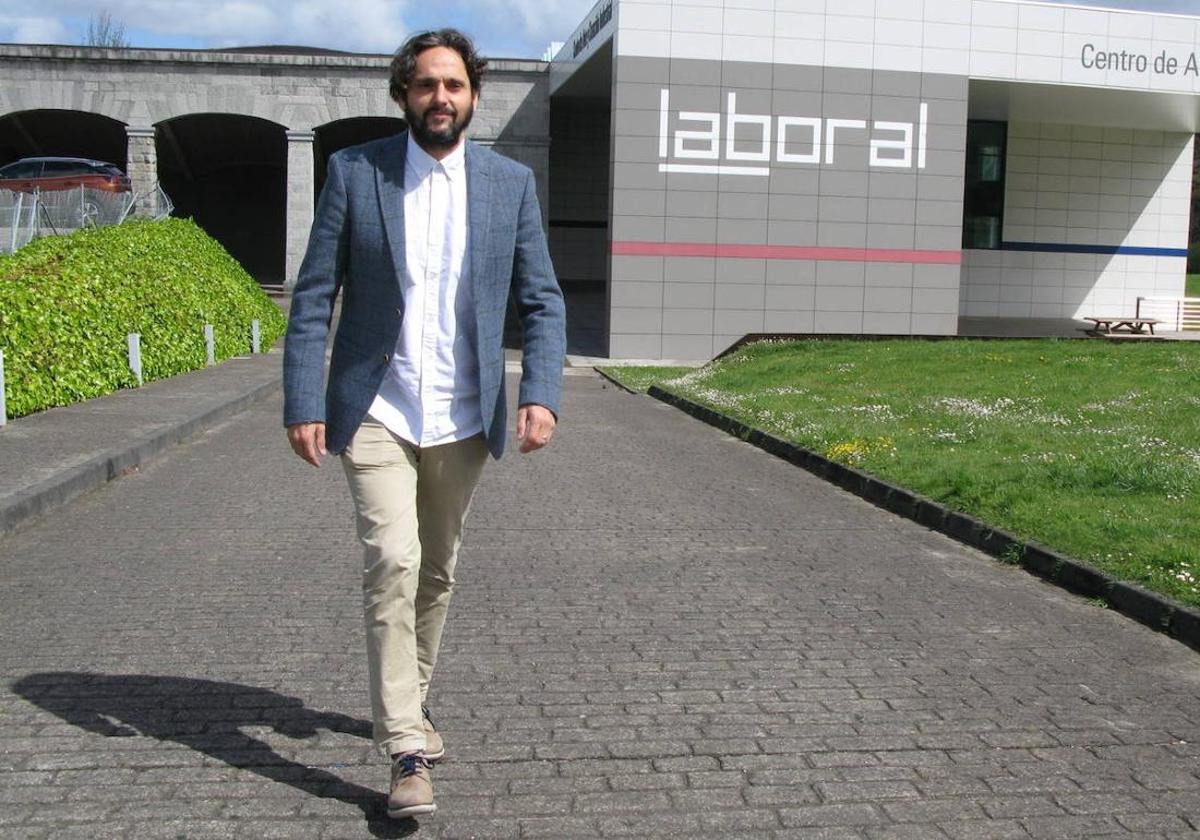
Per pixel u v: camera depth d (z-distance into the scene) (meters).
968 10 28.78
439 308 3.76
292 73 36.41
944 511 8.53
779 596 6.55
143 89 36.22
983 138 36.28
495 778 3.97
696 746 4.29
